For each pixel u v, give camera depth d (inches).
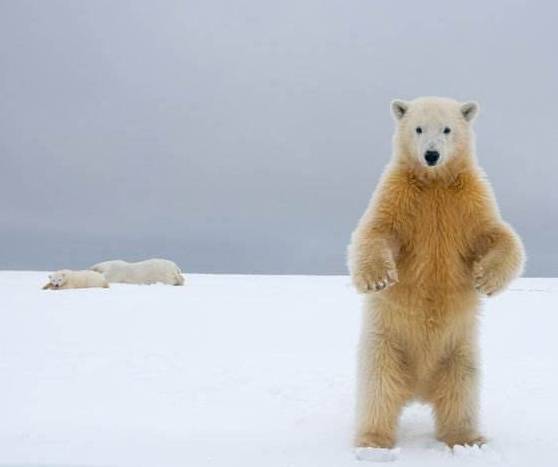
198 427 191.9
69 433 183.8
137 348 318.0
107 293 607.8
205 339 346.0
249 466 154.9
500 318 440.5
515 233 176.7
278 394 233.3
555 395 230.4
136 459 157.3
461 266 178.1
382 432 176.9
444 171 180.1
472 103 192.5
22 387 241.9
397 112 196.5
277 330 377.4
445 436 183.8
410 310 177.3
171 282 789.2
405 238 177.9
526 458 163.8
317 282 855.7
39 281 809.5
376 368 180.2
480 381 184.9
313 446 172.7
